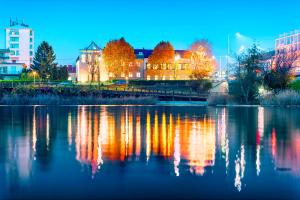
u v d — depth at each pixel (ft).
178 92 312.50
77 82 395.75
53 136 78.79
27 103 241.35
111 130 90.79
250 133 83.82
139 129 93.15
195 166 47.98
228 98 256.32
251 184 39.58
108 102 250.16
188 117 135.13
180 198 35.17
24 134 82.12
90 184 39.29
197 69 400.88
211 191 37.19
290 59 277.64
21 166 47.57
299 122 111.34
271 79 260.01
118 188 37.99
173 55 477.77
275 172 44.62
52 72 473.67
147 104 253.65
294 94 222.48
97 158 53.16
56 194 35.91
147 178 41.86
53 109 188.65
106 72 444.96
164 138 75.46
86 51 450.71
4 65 474.90
